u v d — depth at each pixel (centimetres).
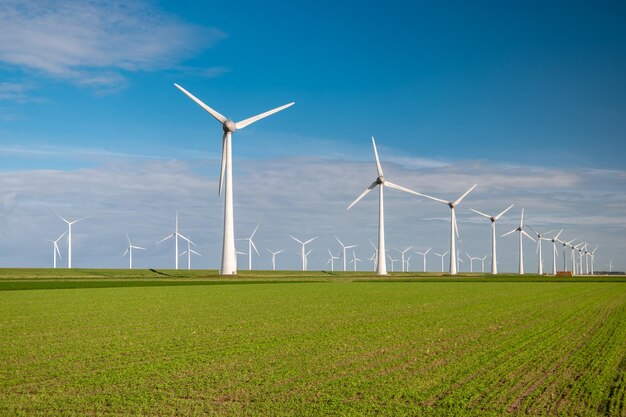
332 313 3691
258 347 2270
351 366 1891
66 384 1653
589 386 1612
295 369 1845
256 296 5419
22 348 2262
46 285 7331
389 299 5000
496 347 2261
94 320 3278
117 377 1738
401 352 2150
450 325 2994
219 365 1912
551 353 2123
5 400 1486
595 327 2900
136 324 3073
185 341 2439
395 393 1539
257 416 1344
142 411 1390
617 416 1342
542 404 1439
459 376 1738
